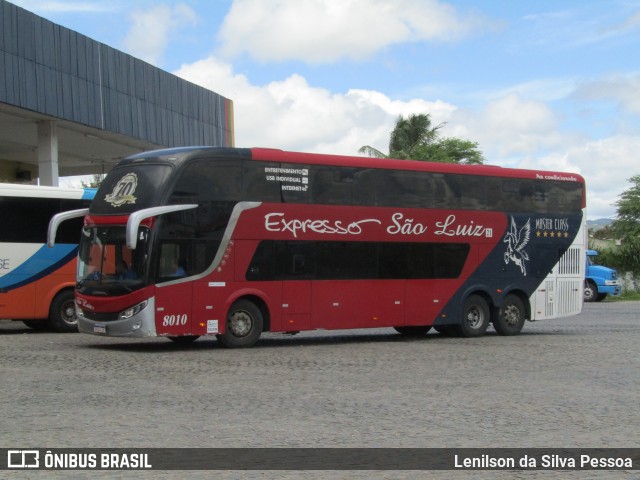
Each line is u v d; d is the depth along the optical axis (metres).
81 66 33.31
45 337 22.42
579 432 9.95
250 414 10.93
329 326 20.72
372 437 9.55
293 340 23.16
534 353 19.23
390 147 67.31
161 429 9.89
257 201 19.77
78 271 19.56
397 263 21.88
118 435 9.52
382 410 11.32
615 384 14.07
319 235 20.59
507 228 24.00
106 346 20.14
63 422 10.27
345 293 20.95
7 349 18.91
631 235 67.88
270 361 17.19
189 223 18.91
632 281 54.94
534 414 11.12
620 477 7.91
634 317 34.47
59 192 23.41
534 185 24.67
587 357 18.38
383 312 21.56
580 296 25.66
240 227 19.50
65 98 32.38
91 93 33.91
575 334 25.25
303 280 20.36
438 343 21.95
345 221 21.00
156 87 38.72
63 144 38.94
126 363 16.47
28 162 44.75
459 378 14.71
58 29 31.98
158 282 18.48
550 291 24.94
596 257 55.66
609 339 23.31
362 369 15.93
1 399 11.96
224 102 45.69
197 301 18.97
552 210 25.03
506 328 24.25
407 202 22.09
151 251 18.41
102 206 19.39
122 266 18.66
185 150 19.12
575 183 25.62
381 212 21.59
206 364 16.53
